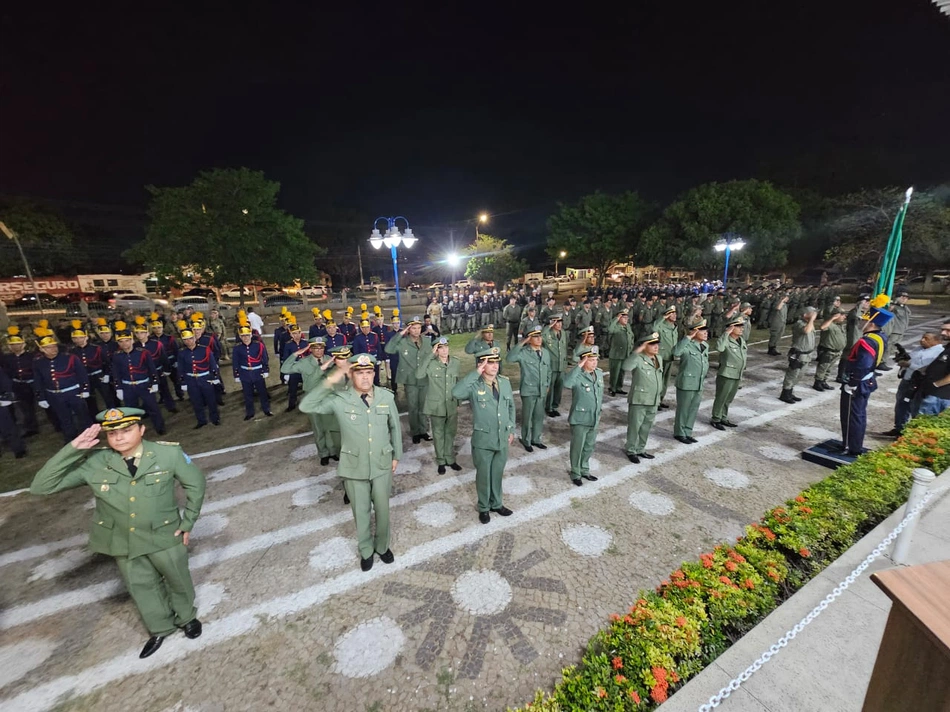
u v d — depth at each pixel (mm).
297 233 24719
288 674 3225
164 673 3260
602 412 8617
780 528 3945
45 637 3623
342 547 4645
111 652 3465
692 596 3211
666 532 4754
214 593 4027
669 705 2551
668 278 39062
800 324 8641
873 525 4340
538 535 4742
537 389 6684
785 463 6301
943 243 24875
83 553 4742
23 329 16453
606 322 15305
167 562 3305
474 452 4836
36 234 32750
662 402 9078
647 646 2773
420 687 3094
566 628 3539
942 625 1194
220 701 3037
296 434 7891
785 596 3539
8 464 7066
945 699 1251
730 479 5867
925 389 6414
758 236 24609
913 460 5105
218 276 22016
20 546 4887
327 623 3664
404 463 6609
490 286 30438
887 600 3320
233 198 21891
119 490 3125
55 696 3104
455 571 4223
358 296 36344
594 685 2580
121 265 40125
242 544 4734
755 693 2639
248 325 8789
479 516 5051
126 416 3051
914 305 22922
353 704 2992
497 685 3088
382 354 10336
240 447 7352
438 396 5934
